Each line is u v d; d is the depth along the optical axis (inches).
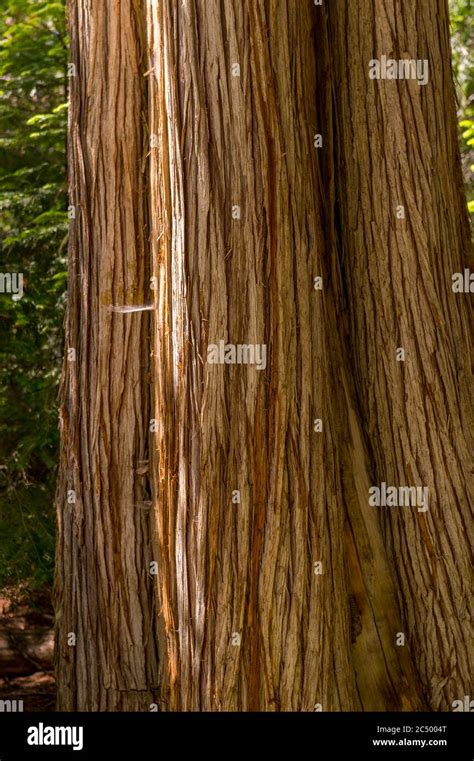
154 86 161.6
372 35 171.0
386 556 167.3
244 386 147.9
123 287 174.7
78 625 179.5
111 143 174.4
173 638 154.4
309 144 159.0
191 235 150.6
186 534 151.0
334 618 153.9
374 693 159.6
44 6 299.7
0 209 289.3
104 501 175.0
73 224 182.7
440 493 167.6
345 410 168.6
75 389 179.8
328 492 155.1
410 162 170.2
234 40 148.6
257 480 147.3
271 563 146.6
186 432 151.1
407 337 169.6
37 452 265.6
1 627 266.1
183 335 151.7
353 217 173.8
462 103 332.2
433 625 165.8
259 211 148.9
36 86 304.5
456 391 170.9
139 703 172.7
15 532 243.0
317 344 155.9
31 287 276.7
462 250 179.8
